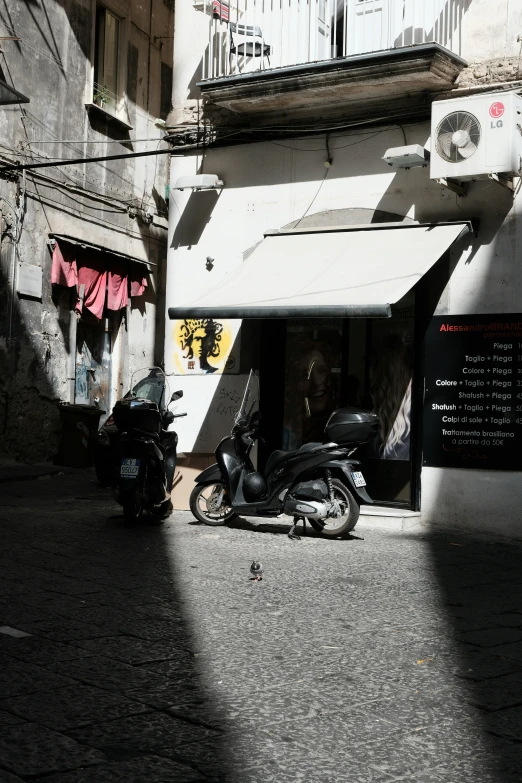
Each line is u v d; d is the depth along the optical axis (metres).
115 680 4.52
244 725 3.98
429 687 4.60
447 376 10.24
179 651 5.08
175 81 12.23
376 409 11.07
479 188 10.17
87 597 6.24
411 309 10.83
